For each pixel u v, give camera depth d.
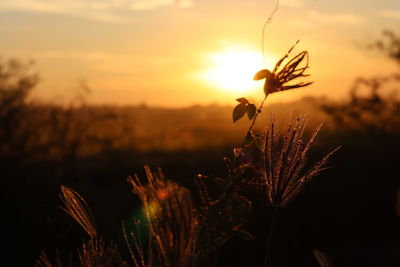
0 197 11.42
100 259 1.23
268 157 1.23
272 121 1.25
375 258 12.27
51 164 16.86
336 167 16.27
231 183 1.22
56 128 18.17
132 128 22.39
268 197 1.23
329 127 20.02
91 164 17.94
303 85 1.28
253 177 1.23
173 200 0.95
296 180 1.22
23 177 14.80
